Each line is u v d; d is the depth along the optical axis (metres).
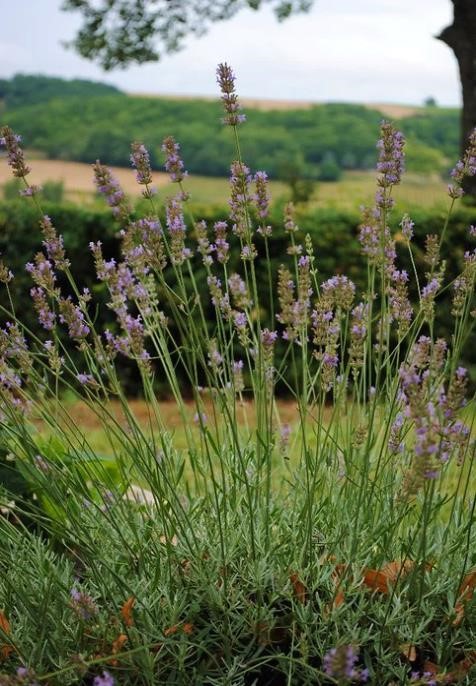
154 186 2.28
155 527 2.31
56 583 2.14
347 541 2.26
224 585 2.12
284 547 2.25
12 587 2.08
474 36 8.62
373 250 2.52
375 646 2.04
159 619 2.12
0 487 2.27
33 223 8.10
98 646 2.06
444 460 2.04
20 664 2.08
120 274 2.22
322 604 2.08
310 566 2.14
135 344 2.22
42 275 2.24
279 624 2.14
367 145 40.22
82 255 8.23
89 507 2.45
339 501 2.37
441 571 2.23
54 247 2.26
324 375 2.30
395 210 7.70
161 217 5.87
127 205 2.24
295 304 2.12
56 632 2.06
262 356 2.31
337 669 1.63
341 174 40.25
